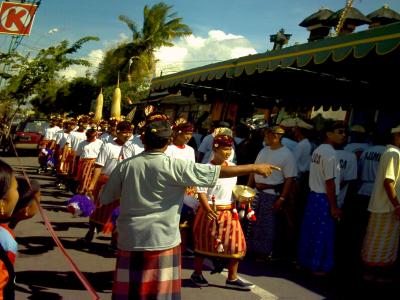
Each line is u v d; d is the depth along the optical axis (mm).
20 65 18547
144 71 36156
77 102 39500
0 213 1973
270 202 5680
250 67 7395
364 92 9258
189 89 11680
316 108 10891
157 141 3045
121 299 3041
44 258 5406
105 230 5656
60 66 18859
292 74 8242
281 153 5520
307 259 5359
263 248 5738
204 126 12141
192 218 5371
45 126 19953
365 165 5887
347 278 5457
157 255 3025
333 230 5305
